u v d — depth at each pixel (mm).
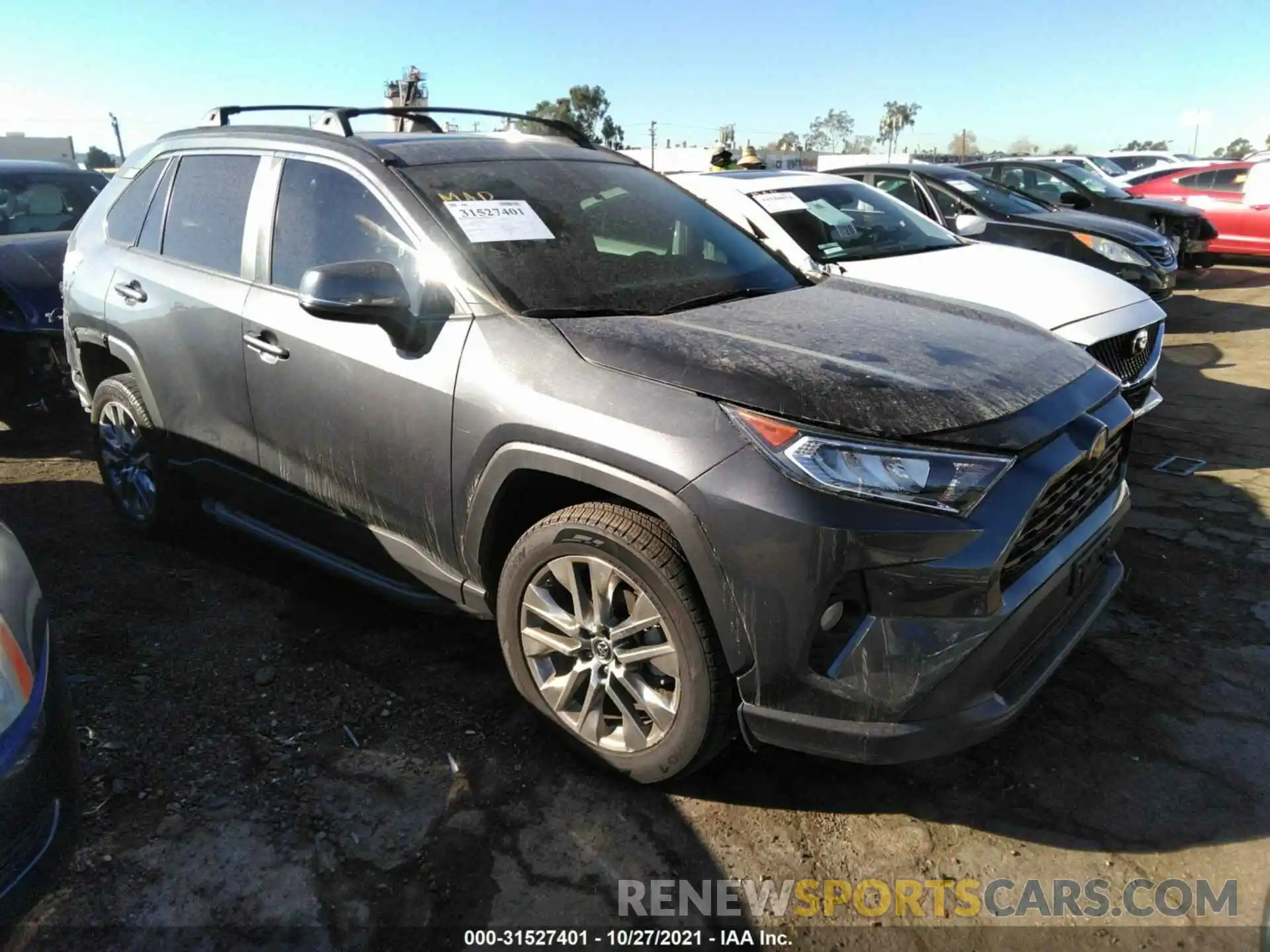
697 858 2338
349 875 2266
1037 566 2326
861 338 2613
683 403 2254
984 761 2691
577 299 2754
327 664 3156
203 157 3703
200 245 3572
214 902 2176
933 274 5289
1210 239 11727
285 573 3832
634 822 2451
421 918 2148
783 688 2191
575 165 3496
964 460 2146
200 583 3734
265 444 3307
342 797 2523
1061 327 4727
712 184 6051
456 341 2648
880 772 2650
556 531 2467
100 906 2156
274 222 3271
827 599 2105
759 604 2145
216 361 3385
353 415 2916
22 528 4266
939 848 2371
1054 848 2365
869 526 2061
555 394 2410
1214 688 3020
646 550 2287
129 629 3359
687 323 2648
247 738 2762
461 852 2342
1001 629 2168
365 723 2846
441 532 2785
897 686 2121
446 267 2746
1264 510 4422
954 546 2084
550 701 2629
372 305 2602
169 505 3939
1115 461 2811
